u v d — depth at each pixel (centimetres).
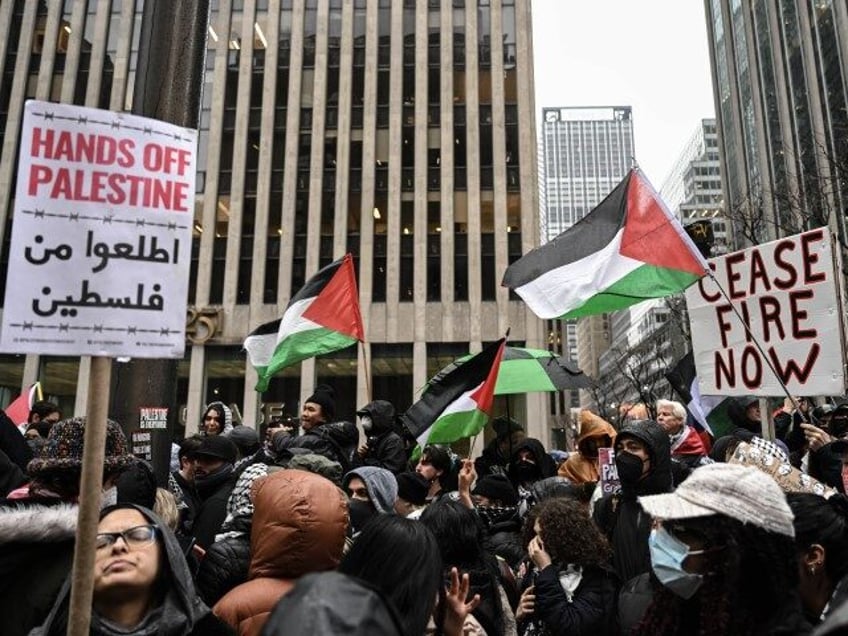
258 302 3155
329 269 780
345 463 663
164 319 247
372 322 3131
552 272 563
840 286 433
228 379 3134
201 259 3222
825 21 3909
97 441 214
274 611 116
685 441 586
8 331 222
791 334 451
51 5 3425
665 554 213
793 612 196
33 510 238
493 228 3189
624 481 395
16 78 3334
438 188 3250
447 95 3328
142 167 253
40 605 229
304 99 3416
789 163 3838
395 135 3303
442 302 3122
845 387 421
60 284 232
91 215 241
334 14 3509
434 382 642
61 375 3098
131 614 224
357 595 118
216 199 3300
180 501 541
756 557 199
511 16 3434
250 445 736
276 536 276
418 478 525
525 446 665
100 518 234
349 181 3291
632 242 531
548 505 348
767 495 207
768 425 462
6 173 3228
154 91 536
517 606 383
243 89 3403
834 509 231
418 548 230
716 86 5894
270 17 3488
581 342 17750
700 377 503
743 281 483
